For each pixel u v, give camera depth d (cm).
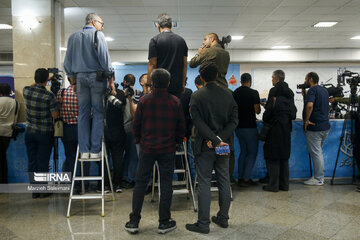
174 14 711
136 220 239
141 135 246
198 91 245
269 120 366
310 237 229
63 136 344
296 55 1159
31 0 540
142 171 240
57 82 368
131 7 655
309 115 386
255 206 306
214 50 299
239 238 228
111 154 366
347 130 428
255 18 745
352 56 1145
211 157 242
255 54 1162
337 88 503
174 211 294
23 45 542
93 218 272
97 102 286
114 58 1153
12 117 383
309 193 354
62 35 618
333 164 427
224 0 615
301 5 645
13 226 254
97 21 296
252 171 416
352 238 227
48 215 281
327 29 856
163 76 239
